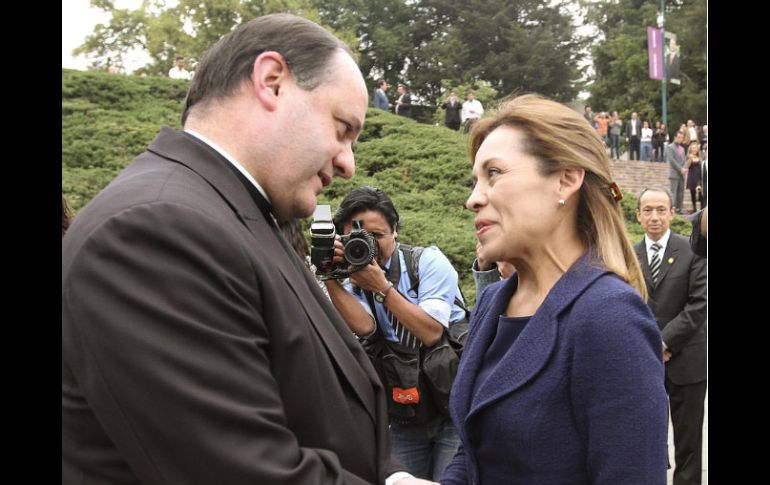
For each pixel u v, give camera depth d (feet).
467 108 76.13
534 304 5.38
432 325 9.41
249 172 5.18
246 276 4.53
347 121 5.32
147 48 119.14
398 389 9.57
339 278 9.45
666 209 15.44
